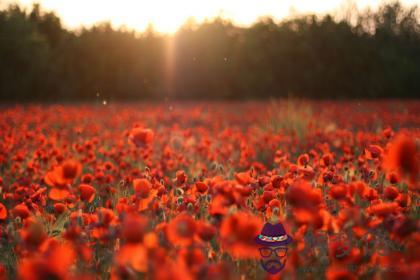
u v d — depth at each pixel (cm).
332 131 828
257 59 3650
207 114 1569
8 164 573
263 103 2591
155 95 3694
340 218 193
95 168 470
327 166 352
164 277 127
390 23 3700
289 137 741
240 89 3666
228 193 191
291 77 3588
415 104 1934
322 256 209
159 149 678
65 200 281
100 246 228
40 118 1204
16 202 354
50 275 121
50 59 3369
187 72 3759
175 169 537
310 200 180
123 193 353
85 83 3438
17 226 277
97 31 3578
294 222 190
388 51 3550
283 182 272
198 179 354
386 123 1023
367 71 3494
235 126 1224
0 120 1177
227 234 162
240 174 226
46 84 3169
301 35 3675
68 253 157
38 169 478
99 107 2058
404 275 154
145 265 149
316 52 3566
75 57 3491
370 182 337
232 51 3762
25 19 3384
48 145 666
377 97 3391
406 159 157
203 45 3756
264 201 242
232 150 639
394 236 191
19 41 3109
